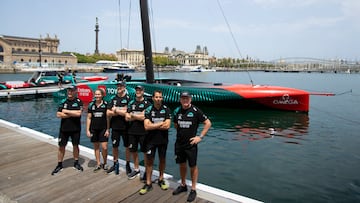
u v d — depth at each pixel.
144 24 12.68
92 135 4.73
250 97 12.43
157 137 3.98
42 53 89.94
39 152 5.79
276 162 6.34
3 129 7.84
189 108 3.79
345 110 13.87
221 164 6.20
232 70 142.88
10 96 18.77
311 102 17.17
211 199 3.79
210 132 9.22
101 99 4.75
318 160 6.49
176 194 3.93
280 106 12.62
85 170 4.82
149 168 4.01
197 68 107.31
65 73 24.88
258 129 9.67
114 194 3.93
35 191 4.01
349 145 7.73
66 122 4.72
